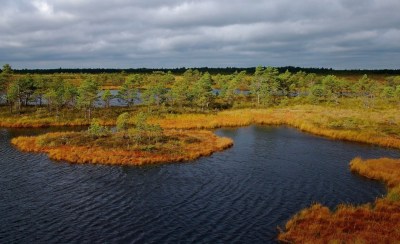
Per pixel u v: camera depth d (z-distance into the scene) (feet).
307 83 493.36
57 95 281.95
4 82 336.90
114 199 114.93
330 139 218.38
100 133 201.98
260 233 90.27
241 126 267.59
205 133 224.74
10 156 168.86
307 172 147.43
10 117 274.57
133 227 94.17
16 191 121.60
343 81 449.48
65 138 196.03
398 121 258.37
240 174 143.95
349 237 82.48
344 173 145.89
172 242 85.76
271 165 158.10
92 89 281.54
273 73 412.98
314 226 89.15
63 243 85.10
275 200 114.21
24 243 84.99
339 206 105.81
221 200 114.32
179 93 326.85
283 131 246.27
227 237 88.22
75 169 148.05
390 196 110.42
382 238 80.89
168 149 176.14
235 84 411.34
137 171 146.10
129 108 323.16
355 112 307.37
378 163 150.92
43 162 158.51
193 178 138.00
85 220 98.43
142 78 551.18
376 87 393.29
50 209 106.11
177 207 108.37
